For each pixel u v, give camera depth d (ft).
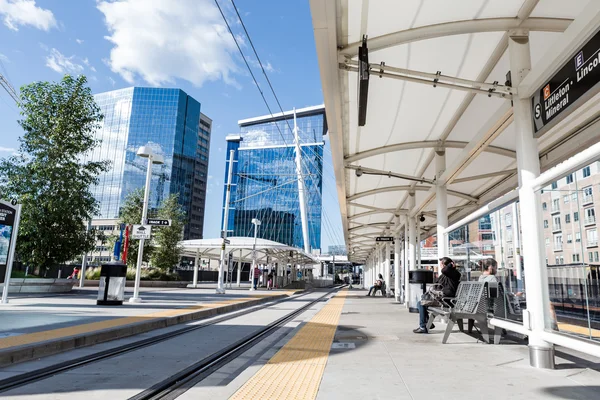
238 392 13.48
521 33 21.20
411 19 21.06
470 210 61.72
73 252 66.18
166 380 14.88
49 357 18.71
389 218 87.86
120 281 43.32
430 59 25.45
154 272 114.11
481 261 27.63
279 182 418.51
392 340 25.08
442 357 19.49
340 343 23.80
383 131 35.60
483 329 23.89
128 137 409.69
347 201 61.36
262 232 409.08
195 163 444.55
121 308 39.70
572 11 20.30
